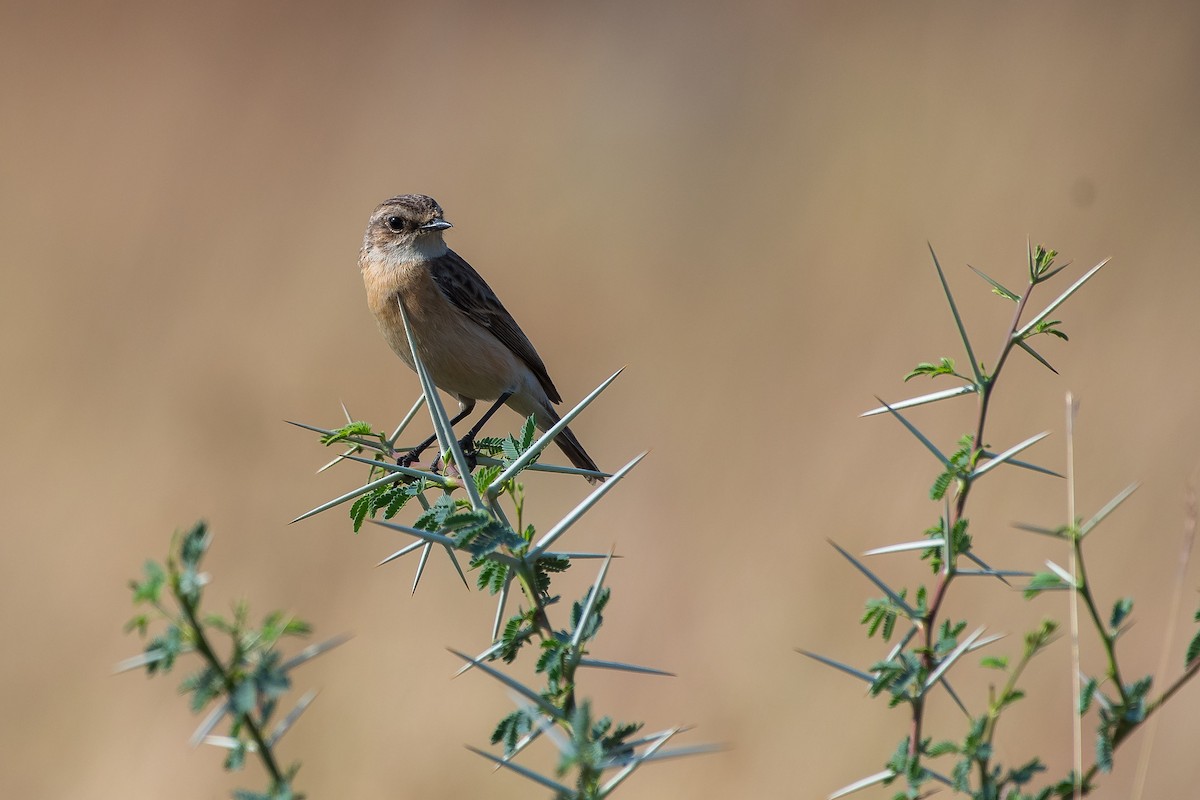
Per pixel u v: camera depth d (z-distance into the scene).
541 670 5.43
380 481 6.95
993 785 5.44
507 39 39.38
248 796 4.18
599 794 4.71
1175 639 17.20
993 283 6.45
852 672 5.90
